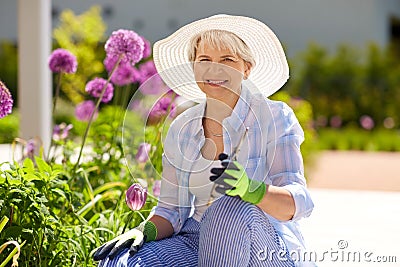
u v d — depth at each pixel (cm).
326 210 633
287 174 276
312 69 1573
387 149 1382
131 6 1614
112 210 395
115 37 384
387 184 874
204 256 266
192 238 293
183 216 296
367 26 1606
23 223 317
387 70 1551
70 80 1140
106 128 449
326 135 1423
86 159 457
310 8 1634
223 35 276
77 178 390
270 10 1644
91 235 341
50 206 352
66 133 452
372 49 1568
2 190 308
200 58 280
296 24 1641
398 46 1702
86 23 1212
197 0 1625
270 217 284
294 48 1644
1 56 1455
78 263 327
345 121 1542
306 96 1560
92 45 1212
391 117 1530
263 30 291
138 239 279
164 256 278
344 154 1309
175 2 1623
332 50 1625
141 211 368
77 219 362
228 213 262
